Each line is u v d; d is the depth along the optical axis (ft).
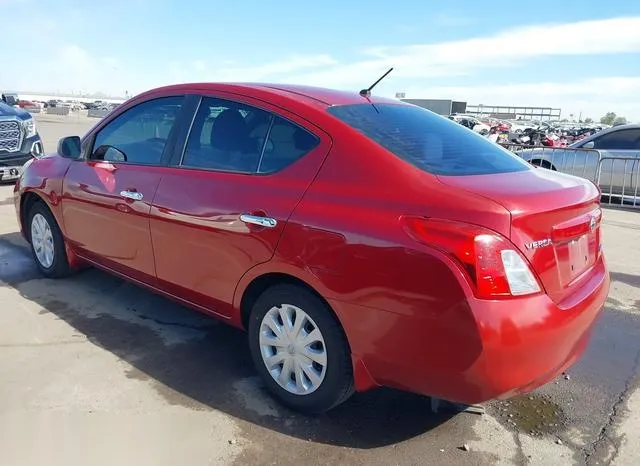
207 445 9.33
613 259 21.43
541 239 8.43
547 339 8.24
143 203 12.30
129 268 13.30
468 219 8.05
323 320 9.46
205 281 11.34
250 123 11.04
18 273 17.08
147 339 13.07
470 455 9.36
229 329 13.78
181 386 11.10
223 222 10.57
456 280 7.88
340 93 11.82
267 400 10.72
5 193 30.42
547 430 10.16
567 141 90.02
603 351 13.48
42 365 11.63
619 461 9.33
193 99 12.26
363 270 8.70
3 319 13.78
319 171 9.70
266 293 10.31
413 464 9.07
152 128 12.98
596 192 10.57
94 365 11.75
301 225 9.41
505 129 102.89
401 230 8.41
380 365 8.89
